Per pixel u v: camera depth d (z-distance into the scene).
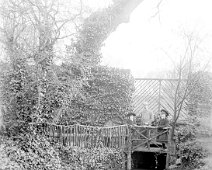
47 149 9.84
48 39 9.71
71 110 13.33
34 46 9.79
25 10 9.61
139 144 11.75
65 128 10.64
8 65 9.41
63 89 10.66
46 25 9.58
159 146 12.43
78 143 10.82
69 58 10.64
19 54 9.25
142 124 12.95
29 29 10.07
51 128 10.51
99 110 13.80
